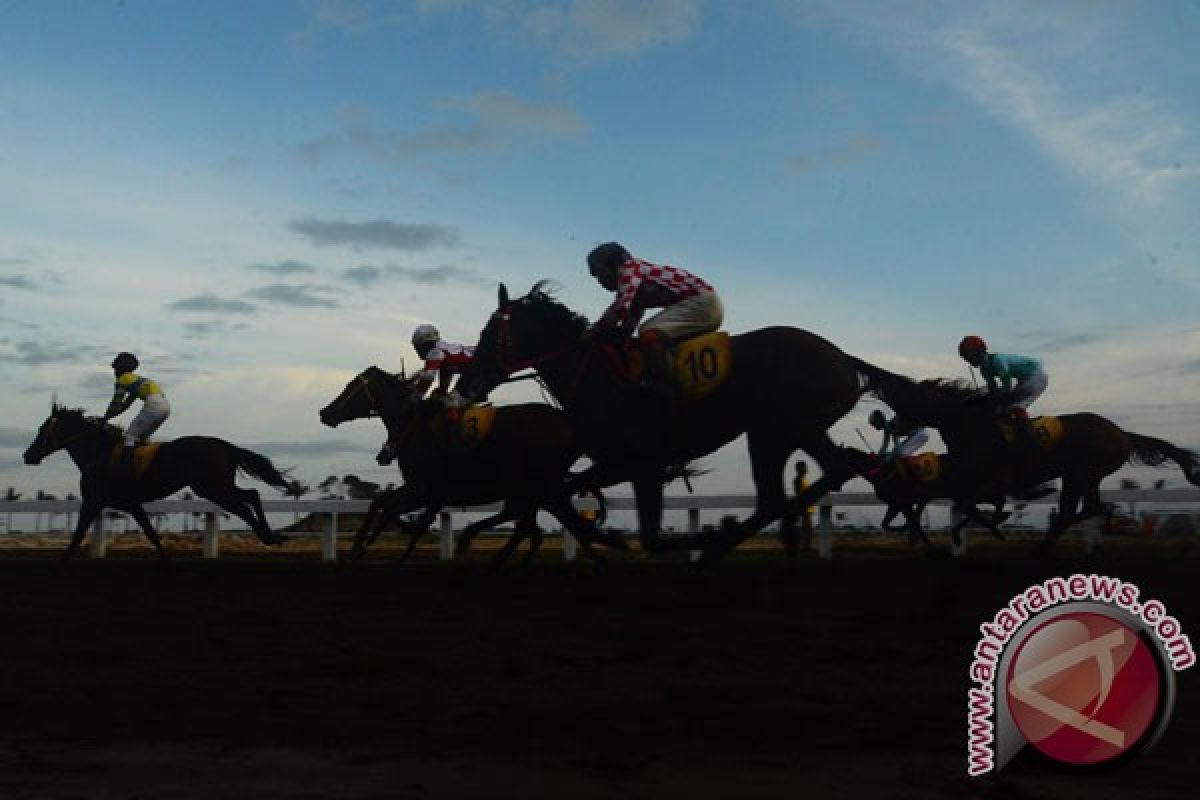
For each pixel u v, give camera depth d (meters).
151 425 10.09
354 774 2.54
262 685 3.71
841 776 2.53
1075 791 2.41
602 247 6.45
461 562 10.41
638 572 8.07
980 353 9.43
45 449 10.08
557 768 2.60
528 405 8.08
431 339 8.48
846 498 11.42
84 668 4.07
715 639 4.60
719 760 2.69
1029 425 9.48
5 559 11.40
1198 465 10.23
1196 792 2.42
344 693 3.57
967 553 11.59
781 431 6.14
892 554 11.52
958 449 9.26
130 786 2.42
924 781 2.47
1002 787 2.42
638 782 2.47
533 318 6.66
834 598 6.03
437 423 8.12
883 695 3.51
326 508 12.33
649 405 6.30
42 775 2.53
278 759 2.69
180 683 3.75
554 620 5.21
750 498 11.89
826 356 6.22
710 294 6.35
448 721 3.15
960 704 3.38
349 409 8.78
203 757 2.72
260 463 10.14
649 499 6.35
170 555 12.98
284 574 8.38
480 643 4.55
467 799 2.31
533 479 7.99
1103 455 9.65
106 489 9.96
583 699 3.46
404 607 5.81
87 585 7.42
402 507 8.53
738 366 6.18
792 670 3.94
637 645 4.47
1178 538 13.62
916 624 5.04
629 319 6.43
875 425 10.46
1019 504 12.85
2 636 4.84
